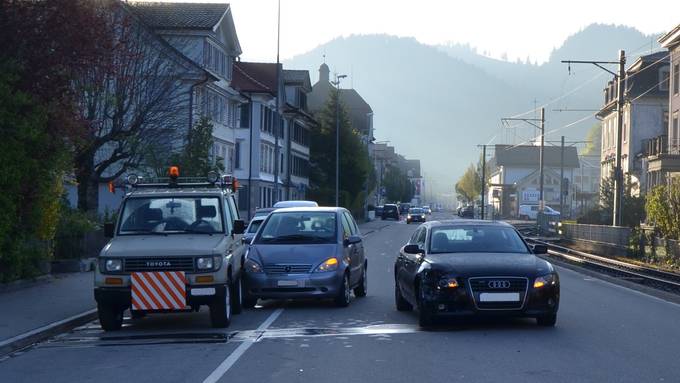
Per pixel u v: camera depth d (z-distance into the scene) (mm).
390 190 155625
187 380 10727
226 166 56250
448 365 11383
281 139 72812
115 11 31484
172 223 16047
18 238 19969
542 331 14383
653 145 61250
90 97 30250
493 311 13914
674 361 11648
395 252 39562
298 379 10656
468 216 115562
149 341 14047
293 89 77312
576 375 10672
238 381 10578
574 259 36312
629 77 65812
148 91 33281
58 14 19828
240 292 16984
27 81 19953
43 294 19703
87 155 31266
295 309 17969
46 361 12422
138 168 34719
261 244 18234
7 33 19500
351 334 14258
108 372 11406
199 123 37250
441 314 14070
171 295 14578
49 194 21062
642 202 53875
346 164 85375
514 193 130500
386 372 10992
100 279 14734
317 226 18562
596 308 18141
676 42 54000
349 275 18344
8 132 18844
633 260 39062
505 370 11000
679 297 19531
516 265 14242
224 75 53219
